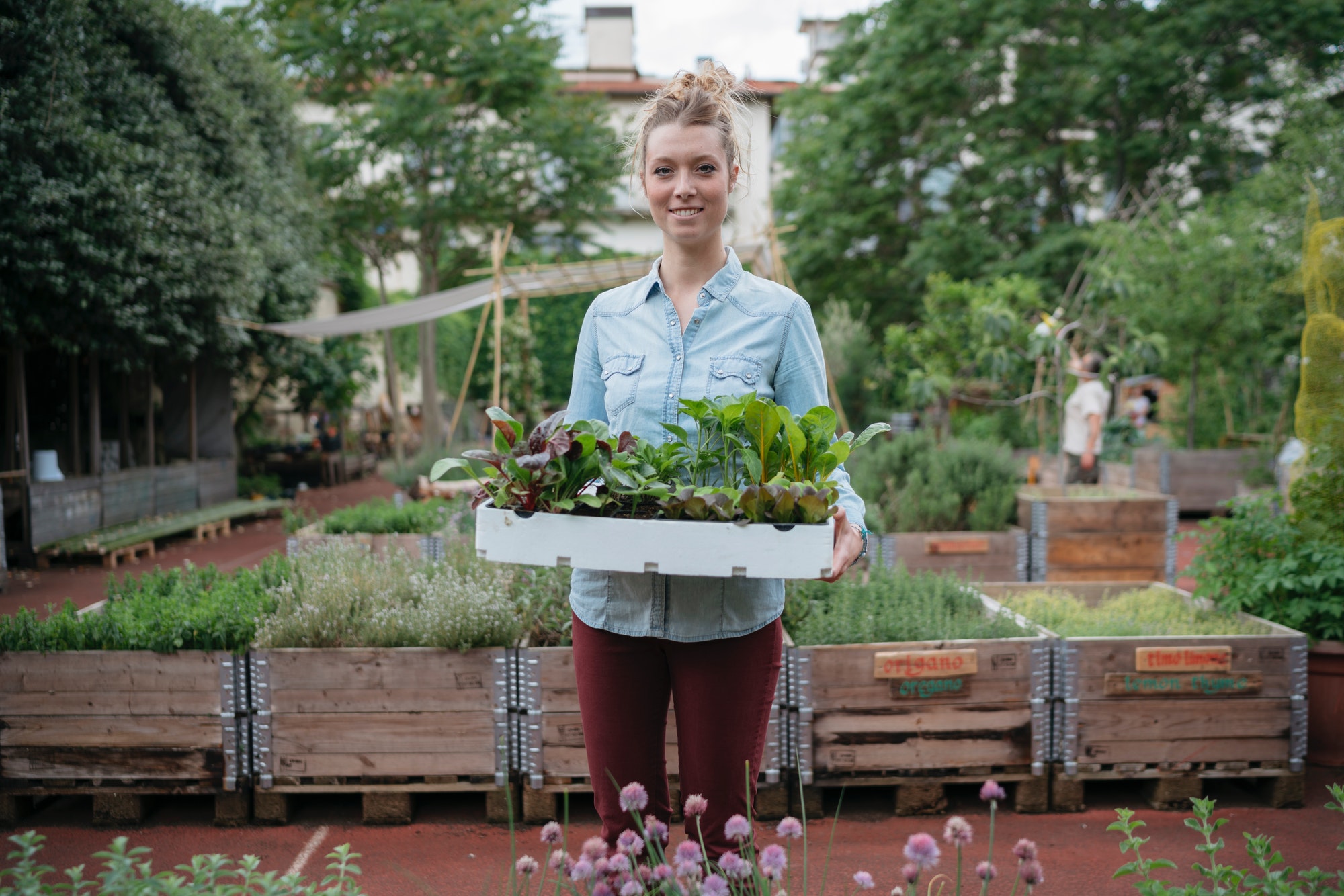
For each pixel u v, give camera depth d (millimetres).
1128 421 11156
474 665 3055
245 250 10172
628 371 1817
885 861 2807
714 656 1688
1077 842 2969
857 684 3123
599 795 1771
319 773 3051
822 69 17703
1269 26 13367
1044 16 14672
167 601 3367
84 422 11750
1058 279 13906
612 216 24453
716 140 1721
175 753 3037
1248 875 1813
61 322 8508
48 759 3039
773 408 1586
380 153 15742
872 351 11273
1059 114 14898
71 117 7973
